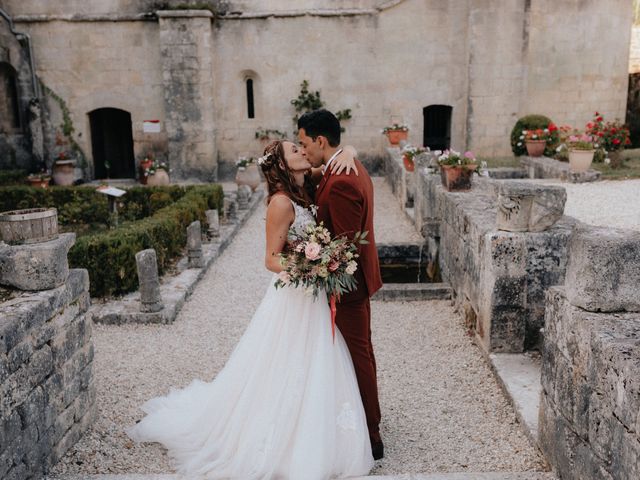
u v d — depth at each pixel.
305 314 3.29
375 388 3.48
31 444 3.19
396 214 11.92
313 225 3.16
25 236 3.47
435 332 5.76
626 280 2.92
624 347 2.57
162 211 9.23
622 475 2.48
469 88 16.77
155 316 6.21
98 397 4.50
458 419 4.09
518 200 4.67
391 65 17.08
